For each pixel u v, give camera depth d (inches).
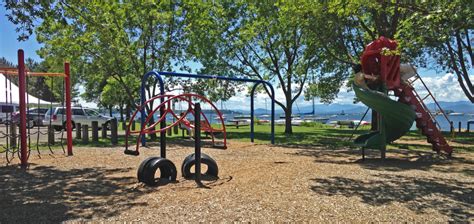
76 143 584.1
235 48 810.8
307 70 863.1
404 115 397.4
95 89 1610.5
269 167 335.9
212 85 812.0
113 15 644.7
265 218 182.7
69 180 284.0
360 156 434.3
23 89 352.5
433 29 280.8
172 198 220.5
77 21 638.5
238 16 792.3
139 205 206.7
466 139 707.4
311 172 310.5
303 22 574.2
